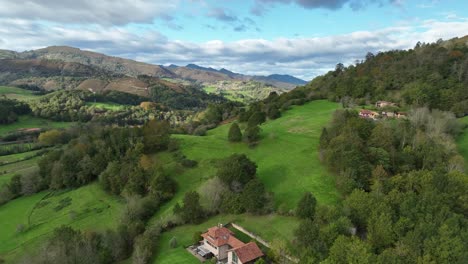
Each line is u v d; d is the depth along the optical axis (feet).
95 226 298.76
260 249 213.05
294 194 271.28
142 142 399.65
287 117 505.66
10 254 274.77
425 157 282.36
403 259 160.66
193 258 219.61
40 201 369.91
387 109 467.93
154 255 232.94
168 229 266.77
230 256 206.59
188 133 548.72
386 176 253.85
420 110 364.79
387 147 303.89
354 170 258.98
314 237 190.19
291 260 192.13
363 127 334.03
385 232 180.34
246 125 520.83
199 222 268.82
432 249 161.58
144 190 339.57
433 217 186.60
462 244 158.81
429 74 533.55
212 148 405.18
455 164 264.72
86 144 428.15
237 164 300.81
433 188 217.36
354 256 160.15
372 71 636.07
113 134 429.38
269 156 363.56
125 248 254.06
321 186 274.77
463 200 210.38
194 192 274.77
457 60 565.12
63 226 252.42
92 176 398.21
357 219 206.69
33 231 307.58
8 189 388.78
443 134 319.06
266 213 255.29
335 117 391.86
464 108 415.64
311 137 397.19
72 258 220.64
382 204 199.11
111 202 340.18
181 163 371.35
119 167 366.02
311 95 619.67
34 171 409.90
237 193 280.72
